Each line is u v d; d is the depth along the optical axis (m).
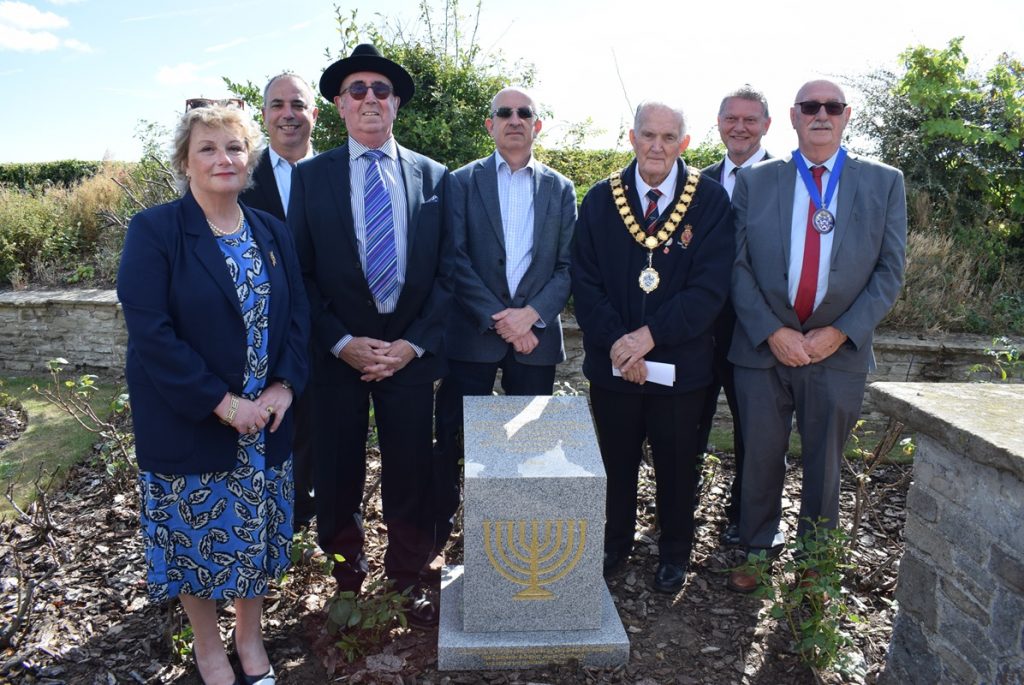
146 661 3.03
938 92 7.24
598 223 3.50
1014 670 2.31
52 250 8.35
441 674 2.96
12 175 11.73
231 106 2.62
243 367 2.60
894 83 7.68
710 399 4.12
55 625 3.26
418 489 3.28
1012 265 7.03
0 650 3.08
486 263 3.71
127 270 2.46
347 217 3.06
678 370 3.36
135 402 2.54
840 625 3.31
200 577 2.64
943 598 2.63
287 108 3.87
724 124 4.00
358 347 3.07
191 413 2.48
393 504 3.29
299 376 2.77
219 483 2.62
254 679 2.84
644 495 4.52
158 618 3.31
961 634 2.54
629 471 3.62
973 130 7.09
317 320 3.11
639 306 3.42
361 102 3.05
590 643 2.98
